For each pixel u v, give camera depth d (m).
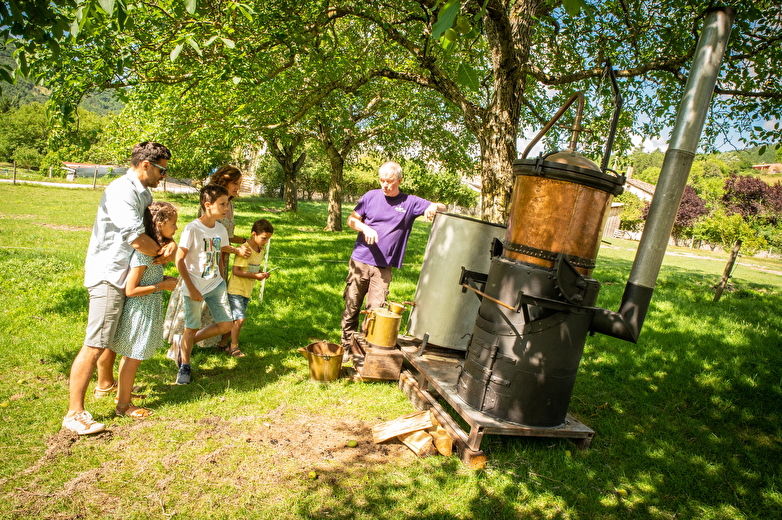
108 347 3.00
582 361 4.91
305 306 6.27
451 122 14.56
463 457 2.92
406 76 7.39
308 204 33.84
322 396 3.69
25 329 4.45
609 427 3.54
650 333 5.95
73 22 2.71
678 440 3.42
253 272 4.49
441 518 2.37
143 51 5.99
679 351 5.28
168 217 3.07
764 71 6.71
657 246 2.85
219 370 4.06
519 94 6.16
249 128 9.22
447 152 15.55
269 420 3.26
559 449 3.14
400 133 15.73
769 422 3.76
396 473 2.74
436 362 3.84
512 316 2.92
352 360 4.31
